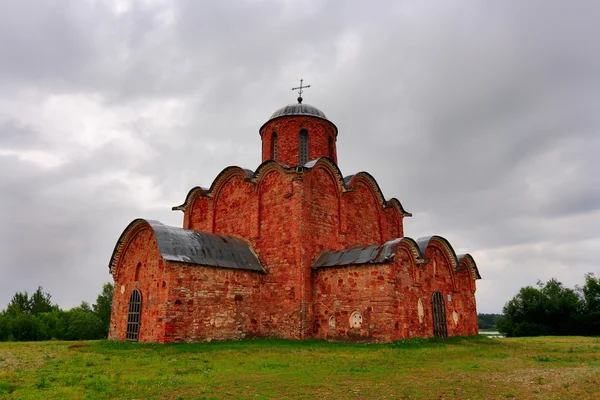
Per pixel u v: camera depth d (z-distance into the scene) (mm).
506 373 13312
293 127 31531
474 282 31484
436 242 27562
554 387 10969
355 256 23297
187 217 32281
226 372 13031
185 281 21859
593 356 18562
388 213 33656
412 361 15812
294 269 24312
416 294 23812
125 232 24984
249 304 24562
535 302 47062
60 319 67375
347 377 12359
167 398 9688
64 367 13883
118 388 10609
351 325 22281
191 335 21547
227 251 24922
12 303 68438
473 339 26734
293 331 23438
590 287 45312
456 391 10570
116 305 25391
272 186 27047
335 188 28391
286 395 10109
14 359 15859
